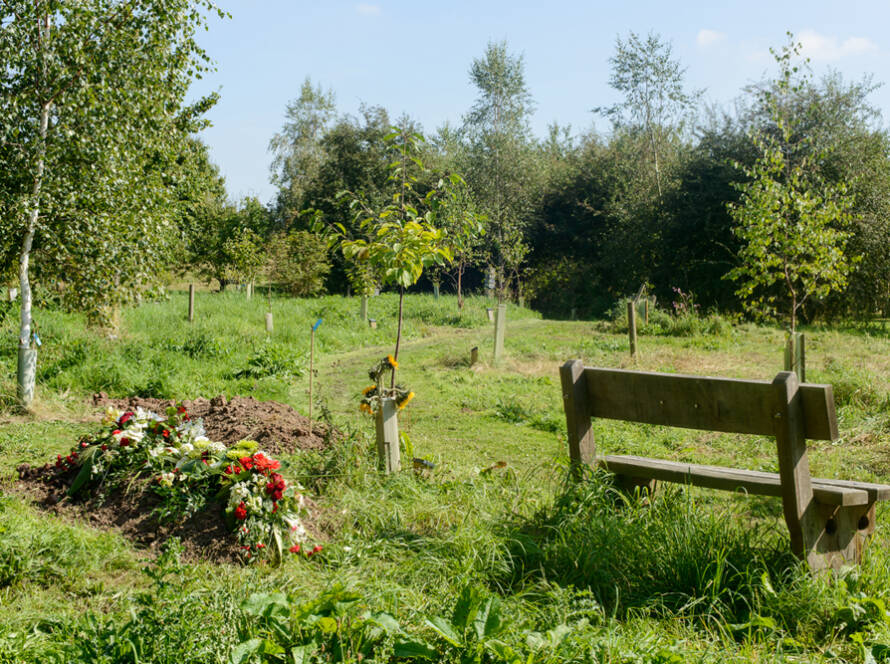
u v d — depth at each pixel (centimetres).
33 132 893
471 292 4375
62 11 891
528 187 4059
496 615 293
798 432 378
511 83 4016
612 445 773
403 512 492
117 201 955
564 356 1568
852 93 2667
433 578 386
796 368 1009
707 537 391
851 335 1959
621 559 389
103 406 910
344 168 4347
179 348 1358
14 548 395
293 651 271
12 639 303
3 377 928
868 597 337
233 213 3706
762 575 356
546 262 4303
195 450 484
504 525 452
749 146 2989
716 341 1784
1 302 1334
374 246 591
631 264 3459
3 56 868
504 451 758
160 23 949
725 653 302
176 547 356
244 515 427
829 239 1216
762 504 551
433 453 710
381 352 1694
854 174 2508
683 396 423
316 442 686
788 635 325
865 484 407
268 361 1279
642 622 333
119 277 968
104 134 907
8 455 654
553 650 283
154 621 284
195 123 1215
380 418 586
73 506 493
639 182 3697
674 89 3625
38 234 927
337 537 460
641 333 2039
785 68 1328
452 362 1441
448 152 4606
